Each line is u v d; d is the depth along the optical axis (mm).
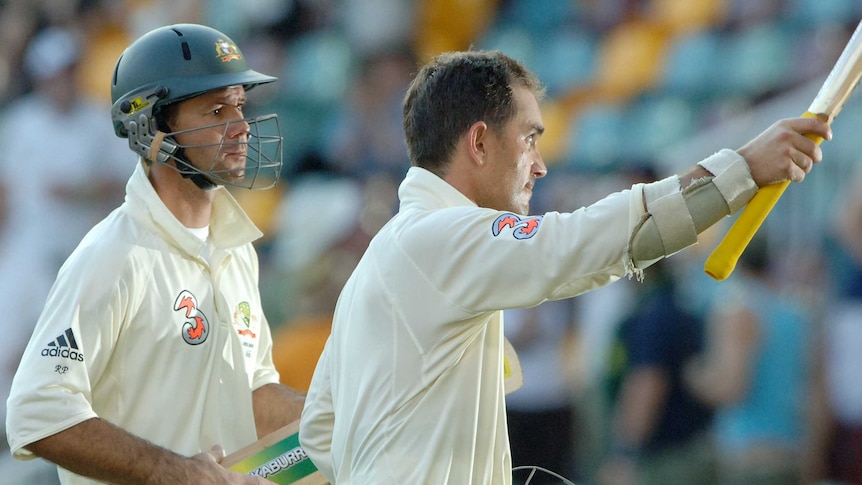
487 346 9500
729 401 22281
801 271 23875
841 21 32625
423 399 9133
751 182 8469
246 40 36906
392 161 33125
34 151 31359
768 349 22562
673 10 35469
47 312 11094
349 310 9742
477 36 37875
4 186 31422
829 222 24391
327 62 35625
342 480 9664
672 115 33188
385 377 9211
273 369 13055
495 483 9539
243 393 12266
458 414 9148
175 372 11586
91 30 35281
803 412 22594
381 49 35781
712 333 22609
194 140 11680
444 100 9703
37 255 30969
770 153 8484
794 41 32844
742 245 8531
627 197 8555
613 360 23172
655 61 34781
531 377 25094
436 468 9055
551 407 24953
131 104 11719
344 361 9641
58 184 31219
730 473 22297
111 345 11219
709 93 33500
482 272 8773
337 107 34812
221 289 12164
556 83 36219
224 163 11750
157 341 11477
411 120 9961
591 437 23875
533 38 37375
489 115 9641
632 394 22594
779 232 24438
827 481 22969
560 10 37531
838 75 8836
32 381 10727
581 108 35062
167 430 11539
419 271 9102
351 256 25172
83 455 10664
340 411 9695
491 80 9672
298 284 24094
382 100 34188
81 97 32094
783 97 30938
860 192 24125
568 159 33594
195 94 11578
